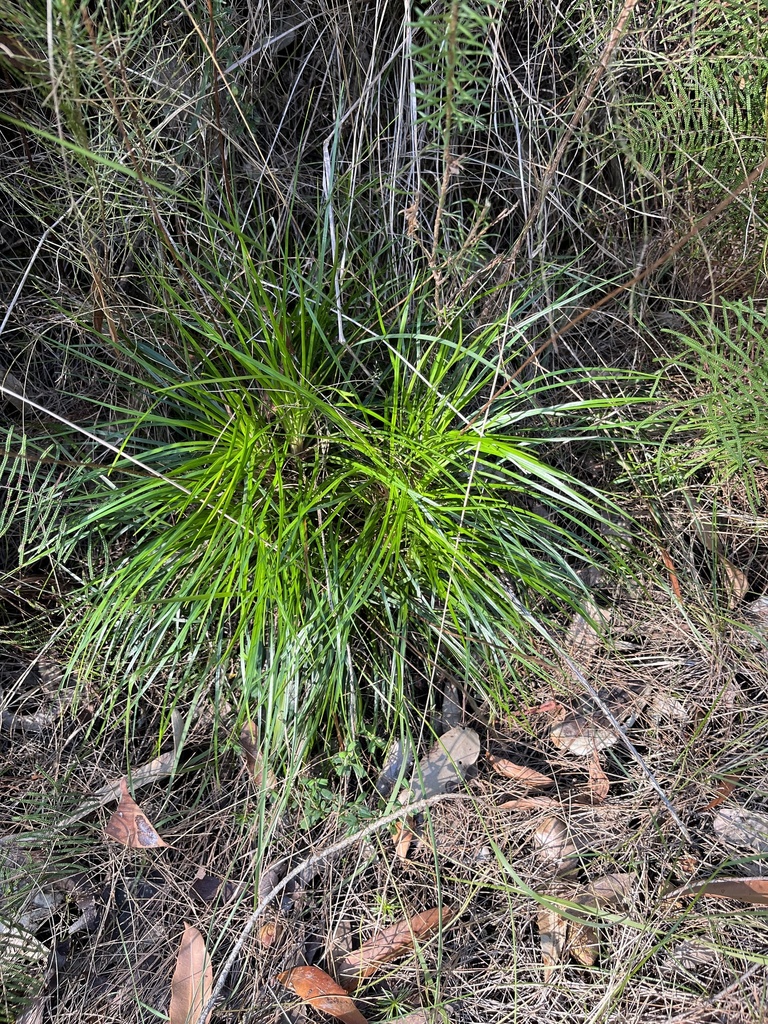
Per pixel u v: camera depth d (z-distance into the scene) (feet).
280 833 2.68
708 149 2.92
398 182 3.01
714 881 2.59
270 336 2.72
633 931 2.57
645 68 3.03
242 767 2.80
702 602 2.99
